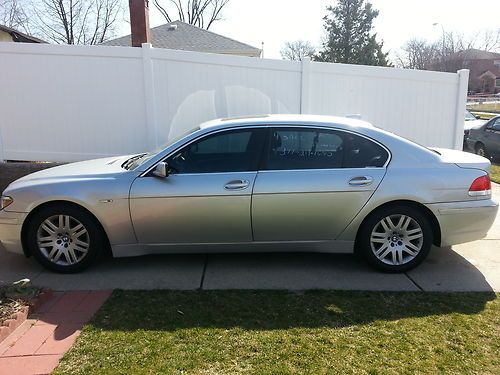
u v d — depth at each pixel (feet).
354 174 14.05
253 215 13.97
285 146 14.30
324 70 24.06
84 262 14.49
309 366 9.35
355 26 141.90
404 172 14.15
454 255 16.35
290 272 14.76
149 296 12.76
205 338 10.45
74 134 23.20
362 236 14.47
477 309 12.05
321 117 15.19
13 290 12.31
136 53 22.40
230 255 16.35
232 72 23.30
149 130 23.22
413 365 9.41
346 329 10.93
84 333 10.67
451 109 25.89
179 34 67.62
